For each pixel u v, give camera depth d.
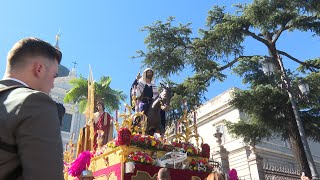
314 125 16.23
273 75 15.73
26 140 1.40
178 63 17.95
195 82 16.28
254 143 18.08
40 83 1.81
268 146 30.91
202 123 34.50
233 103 17.03
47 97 1.60
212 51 18.36
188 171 7.01
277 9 16.61
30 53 1.79
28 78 1.77
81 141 9.72
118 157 6.44
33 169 1.35
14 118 1.44
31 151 1.38
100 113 9.61
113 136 8.98
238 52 18.20
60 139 1.53
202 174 7.21
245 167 28.02
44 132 1.45
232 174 7.60
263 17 16.22
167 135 8.22
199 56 17.83
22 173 1.39
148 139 6.82
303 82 14.19
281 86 15.69
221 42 17.72
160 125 7.77
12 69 1.78
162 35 17.84
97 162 7.16
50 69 1.85
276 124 16.58
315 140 17.06
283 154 31.39
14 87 1.63
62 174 1.45
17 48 1.80
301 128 12.68
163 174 4.80
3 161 1.42
